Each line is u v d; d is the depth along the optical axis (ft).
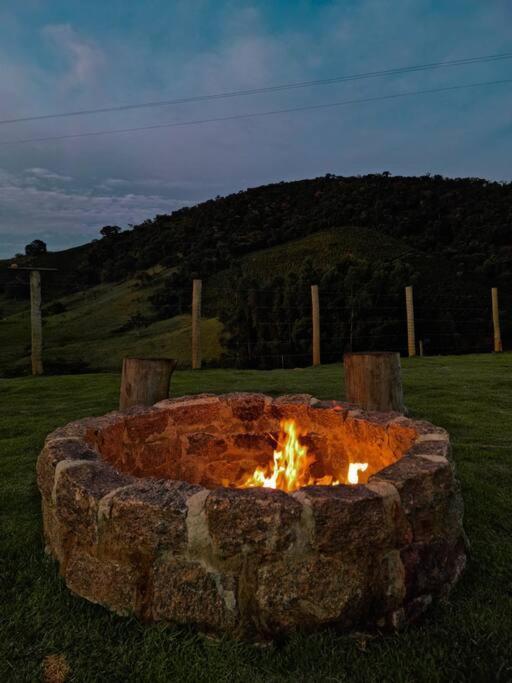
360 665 5.84
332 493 6.51
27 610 7.07
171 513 6.43
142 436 11.53
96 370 88.58
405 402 22.15
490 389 25.11
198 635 6.28
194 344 38.19
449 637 6.33
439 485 7.29
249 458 13.09
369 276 89.66
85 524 7.16
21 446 16.31
